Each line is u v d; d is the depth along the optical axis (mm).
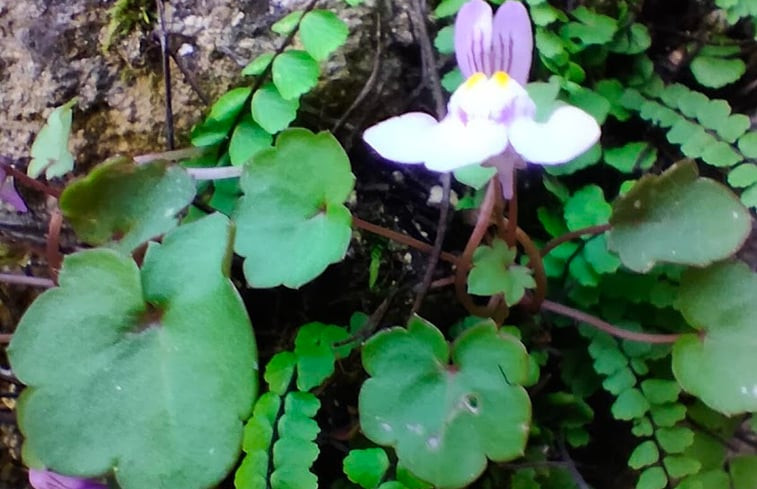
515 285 76
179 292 68
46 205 86
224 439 66
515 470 81
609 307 83
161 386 67
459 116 72
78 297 68
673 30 92
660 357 80
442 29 84
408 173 86
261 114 79
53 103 84
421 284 81
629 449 89
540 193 87
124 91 84
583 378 84
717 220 75
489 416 70
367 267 85
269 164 74
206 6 83
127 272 68
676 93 85
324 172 74
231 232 68
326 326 79
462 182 80
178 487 65
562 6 88
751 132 83
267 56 80
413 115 73
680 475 78
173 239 69
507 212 85
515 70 76
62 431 66
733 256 81
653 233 77
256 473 74
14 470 93
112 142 85
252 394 66
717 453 82
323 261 72
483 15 75
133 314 68
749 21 90
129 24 84
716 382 74
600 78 89
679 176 76
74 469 66
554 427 84
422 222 87
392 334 72
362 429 71
